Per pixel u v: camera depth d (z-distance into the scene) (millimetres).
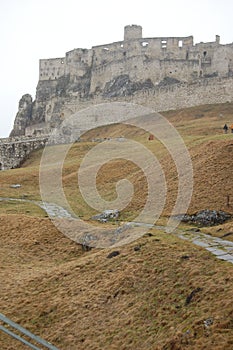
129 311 17016
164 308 16312
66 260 25062
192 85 91812
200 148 41094
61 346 16578
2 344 17234
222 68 124000
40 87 150000
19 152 68750
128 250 21672
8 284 22031
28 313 19109
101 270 20656
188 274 17641
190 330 14445
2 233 29875
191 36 129875
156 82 120250
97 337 16375
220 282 16375
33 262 25422
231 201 29172
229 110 83188
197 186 32375
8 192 42812
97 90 131125
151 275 18594
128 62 124125
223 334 13836
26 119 141125
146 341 15070
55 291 20359
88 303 18500
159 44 129625
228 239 22125
